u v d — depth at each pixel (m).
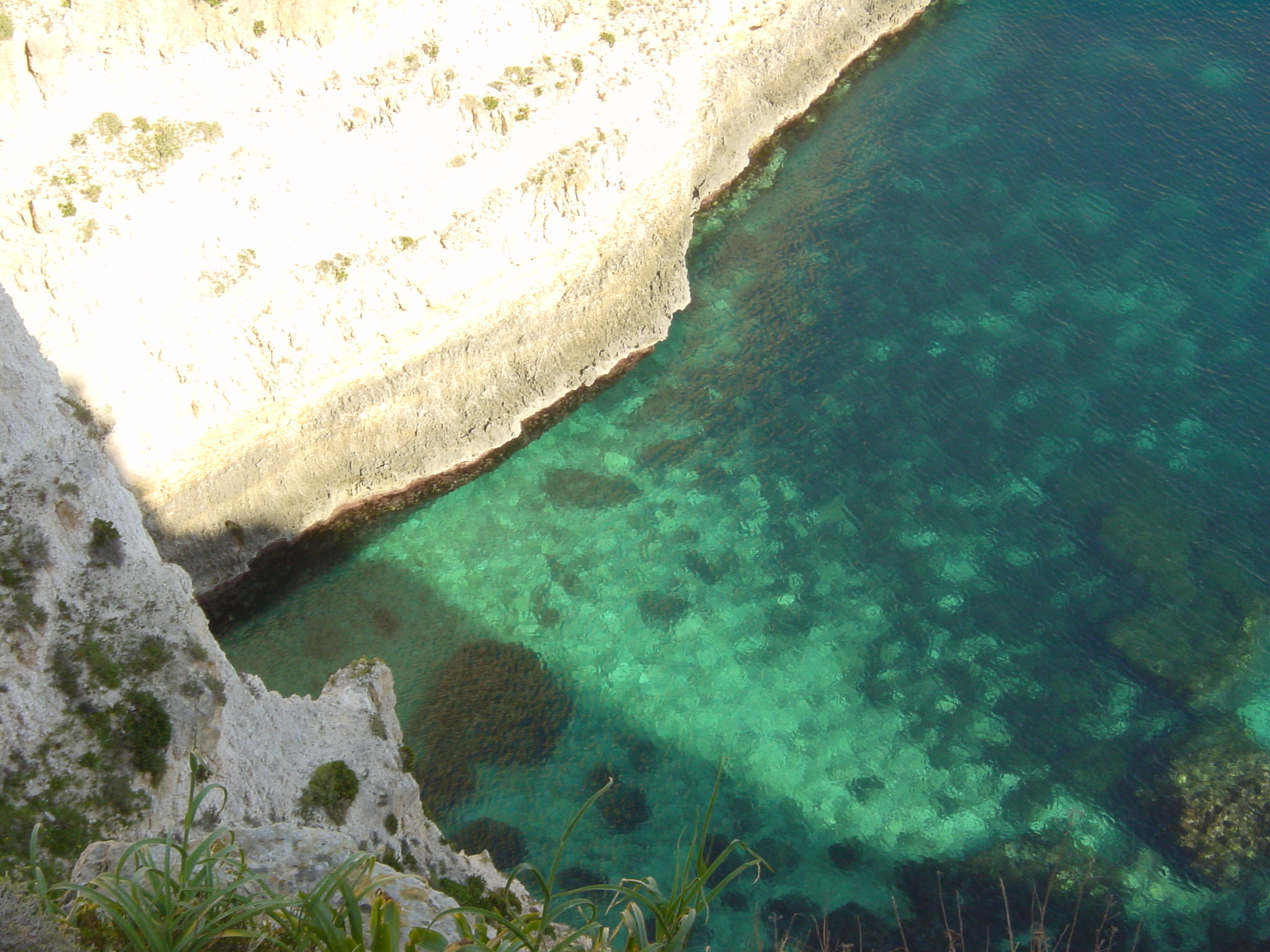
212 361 34.38
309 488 36.91
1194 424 38.25
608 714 33.34
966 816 31.00
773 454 38.66
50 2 31.16
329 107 35.34
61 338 32.41
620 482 38.50
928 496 37.28
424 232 37.03
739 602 35.53
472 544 37.19
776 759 32.28
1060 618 34.66
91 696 17.41
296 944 7.12
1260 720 32.28
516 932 7.19
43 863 15.39
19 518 18.05
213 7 33.22
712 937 28.78
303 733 21.48
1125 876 29.64
